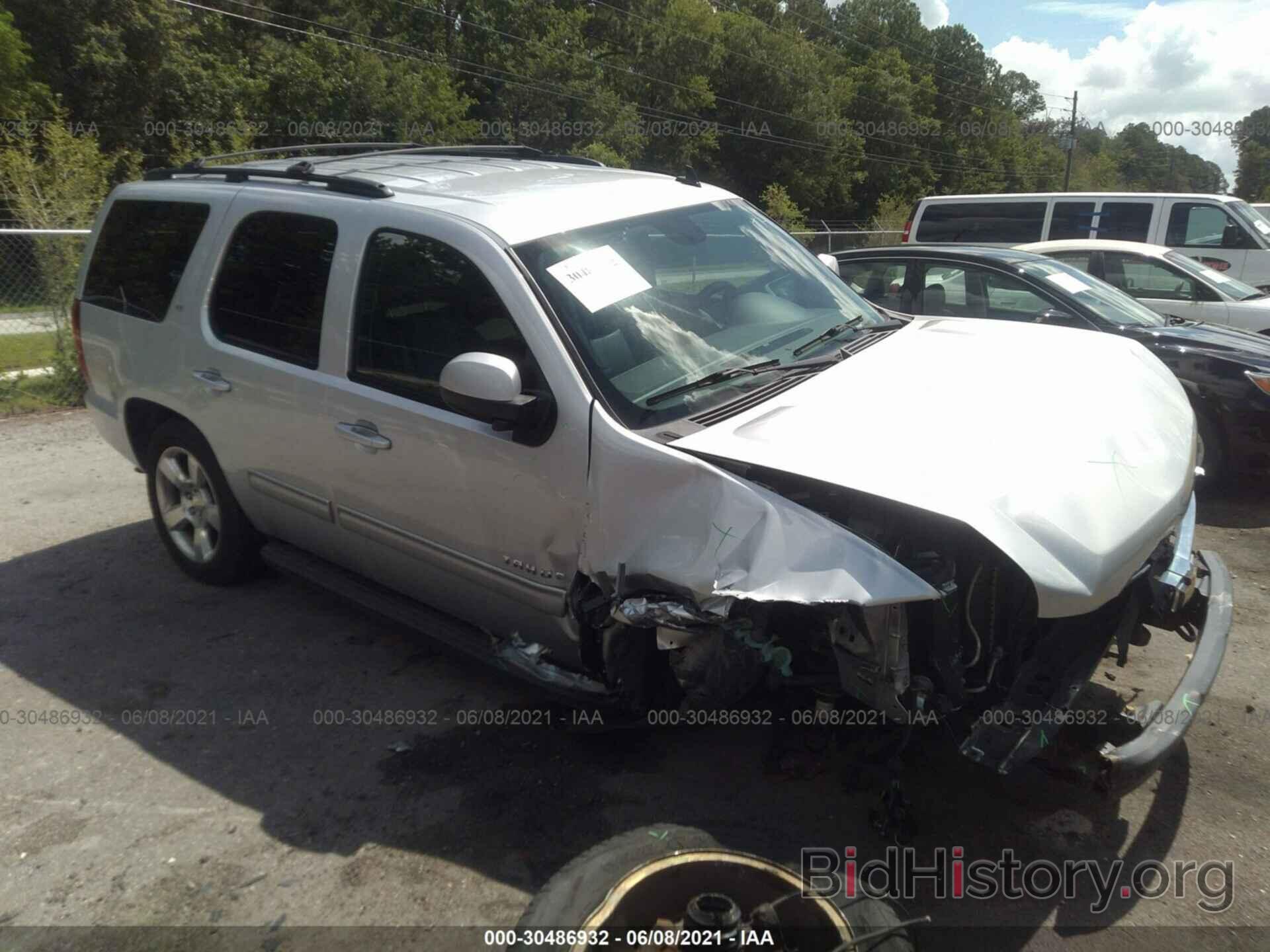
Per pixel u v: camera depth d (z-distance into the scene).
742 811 3.22
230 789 3.38
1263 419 5.97
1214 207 12.51
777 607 2.80
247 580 4.92
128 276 4.79
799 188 50.09
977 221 14.12
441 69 32.31
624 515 2.90
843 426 2.90
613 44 44.19
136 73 27.08
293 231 4.00
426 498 3.49
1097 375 3.54
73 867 3.02
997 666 2.80
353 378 3.68
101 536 5.67
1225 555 5.47
